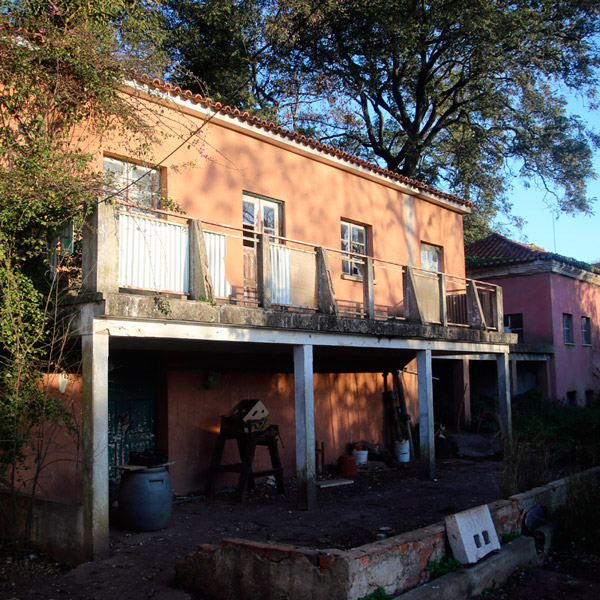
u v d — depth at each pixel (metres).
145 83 9.07
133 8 9.21
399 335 10.70
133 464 7.61
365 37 19.59
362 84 21.34
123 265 6.81
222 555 5.25
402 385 14.89
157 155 9.59
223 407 10.61
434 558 5.39
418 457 14.59
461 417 16.42
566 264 20.88
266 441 9.94
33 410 6.68
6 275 6.56
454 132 24.11
